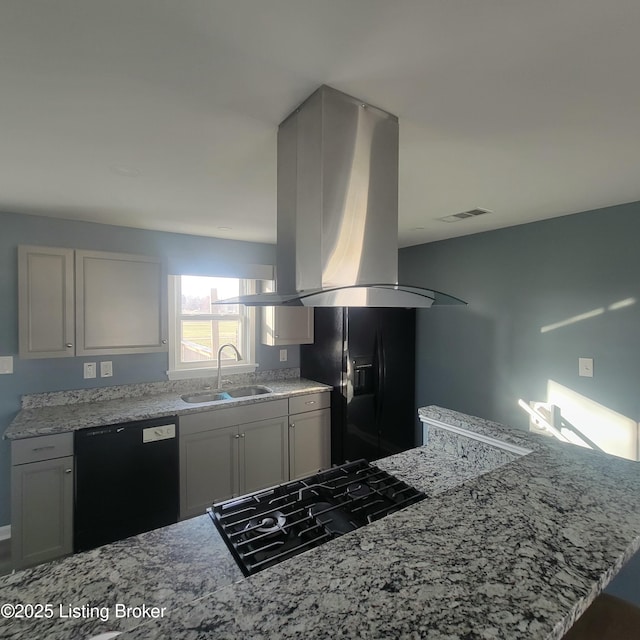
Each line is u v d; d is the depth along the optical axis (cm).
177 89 108
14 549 203
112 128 131
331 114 109
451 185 194
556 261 263
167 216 253
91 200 216
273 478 299
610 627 98
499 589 64
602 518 87
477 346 317
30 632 72
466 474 152
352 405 327
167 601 81
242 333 353
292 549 100
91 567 93
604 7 78
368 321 335
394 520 87
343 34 86
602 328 240
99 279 248
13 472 202
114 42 88
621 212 231
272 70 99
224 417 272
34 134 136
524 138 141
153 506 241
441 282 346
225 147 147
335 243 111
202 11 79
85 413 239
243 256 340
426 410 189
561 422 261
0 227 239
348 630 56
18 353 241
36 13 78
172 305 313
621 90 110
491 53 93
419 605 61
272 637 54
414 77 103
